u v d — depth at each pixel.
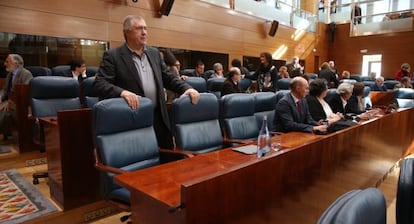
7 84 3.65
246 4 7.90
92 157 2.33
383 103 4.97
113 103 1.80
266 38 8.66
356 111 3.78
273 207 1.44
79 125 2.27
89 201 2.32
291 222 1.59
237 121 2.64
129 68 2.13
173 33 6.14
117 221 2.31
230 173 1.19
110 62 2.13
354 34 10.96
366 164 2.60
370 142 2.65
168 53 3.81
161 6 5.82
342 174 2.12
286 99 2.79
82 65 4.26
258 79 4.71
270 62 4.61
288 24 9.52
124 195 1.69
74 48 4.69
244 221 1.28
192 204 1.06
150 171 1.50
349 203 0.68
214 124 2.43
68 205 2.21
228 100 2.59
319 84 3.23
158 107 2.27
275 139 2.11
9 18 3.96
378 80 6.68
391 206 2.69
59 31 4.46
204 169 1.52
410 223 1.14
